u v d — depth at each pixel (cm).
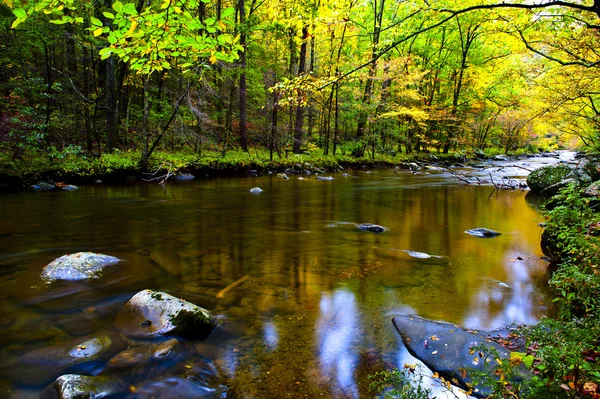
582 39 805
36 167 1205
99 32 313
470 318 429
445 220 995
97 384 281
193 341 359
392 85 2395
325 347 357
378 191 1508
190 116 1681
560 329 263
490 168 2536
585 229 411
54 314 402
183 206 1067
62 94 1655
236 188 1433
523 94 1302
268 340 367
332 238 774
